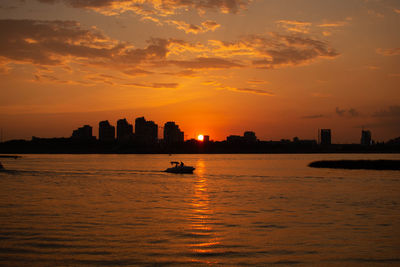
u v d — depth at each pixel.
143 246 24.11
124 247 23.86
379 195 49.19
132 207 38.94
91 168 116.81
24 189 55.97
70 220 31.58
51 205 40.00
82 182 68.19
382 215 34.44
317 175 86.19
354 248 23.77
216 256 22.31
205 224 30.31
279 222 31.17
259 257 22.16
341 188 58.09
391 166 107.50
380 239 25.73
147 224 30.22
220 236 26.55
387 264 21.05
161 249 23.55
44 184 64.12
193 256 22.28
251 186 61.88
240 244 24.67
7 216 33.25
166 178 78.25
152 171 99.44
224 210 37.28
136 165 140.75
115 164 149.38
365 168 108.00
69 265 20.73
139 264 20.98
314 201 43.81
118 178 77.38
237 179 75.88
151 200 44.47
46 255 22.25
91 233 27.08
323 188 58.16
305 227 29.31
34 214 34.31
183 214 34.88
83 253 22.66
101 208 38.16
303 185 62.84
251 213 35.59
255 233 27.39
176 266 20.75
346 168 110.44
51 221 31.08
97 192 52.56
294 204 41.41
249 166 135.75
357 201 43.75
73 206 39.41
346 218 33.00
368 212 36.12
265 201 43.88
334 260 21.64
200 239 25.75
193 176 84.00
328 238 26.03
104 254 22.52
